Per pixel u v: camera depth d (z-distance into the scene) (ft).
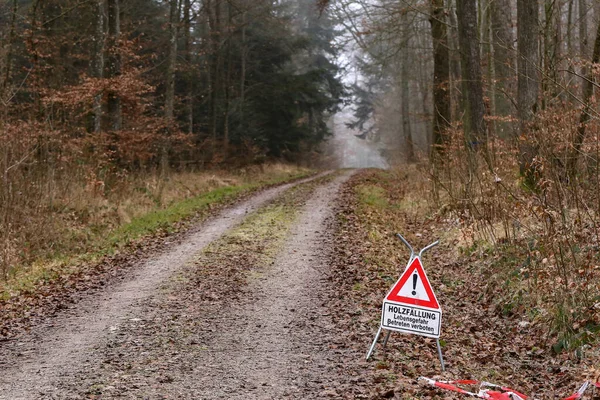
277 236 56.70
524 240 39.42
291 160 183.11
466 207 52.80
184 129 143.64
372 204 73.05
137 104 84.84
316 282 41.11
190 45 136.87
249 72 163.32
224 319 33.37
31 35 78.28
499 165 49.57
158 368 25.80
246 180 118.11
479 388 23.06
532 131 41.27
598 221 34.12
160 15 128.88
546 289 31.96
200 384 23.95
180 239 57.31
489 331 31.60
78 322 33.30
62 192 62.28
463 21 67.00
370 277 41.70
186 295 38.34
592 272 31.22
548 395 23.06
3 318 34.19
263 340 29.81
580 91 43.86
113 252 52.13
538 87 51.26
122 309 35.60
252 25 153.07
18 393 23.25
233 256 49.01
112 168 75.51
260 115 160.04
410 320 26.35
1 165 52.60
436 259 47.24
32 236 51.88
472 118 66.08
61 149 66.69
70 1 93.20
